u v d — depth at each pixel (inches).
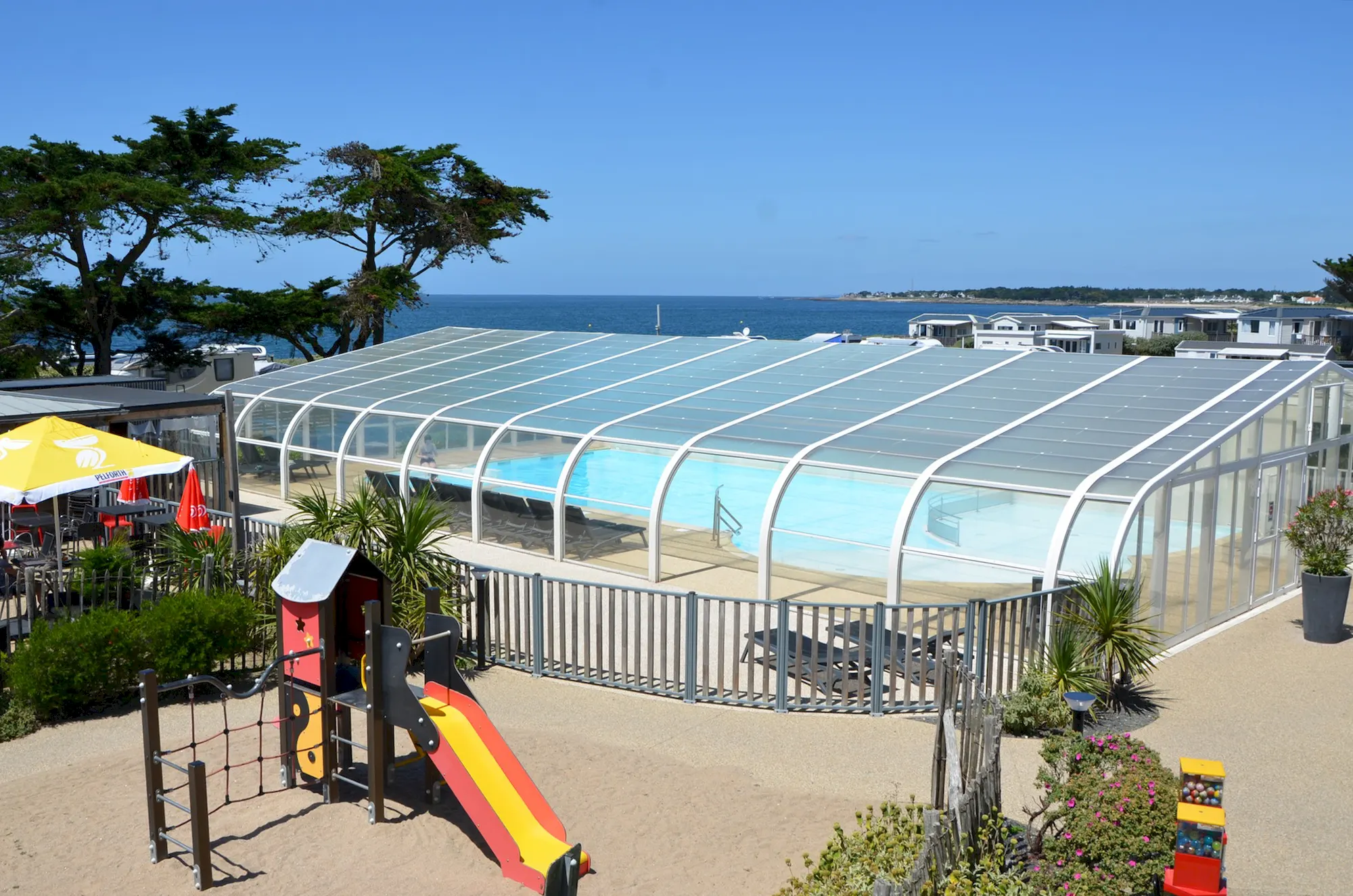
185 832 371.2
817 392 916.6
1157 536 601.0
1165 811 305.4
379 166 1982.0
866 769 440.8
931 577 640.4
